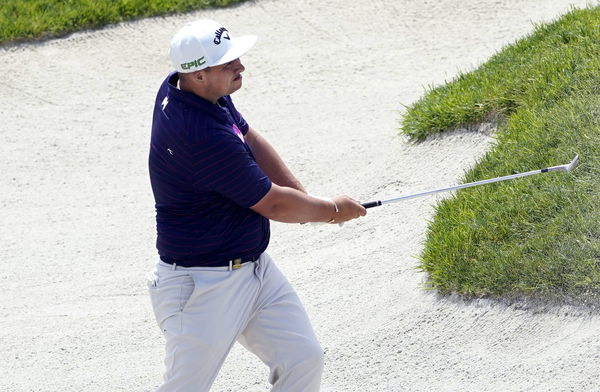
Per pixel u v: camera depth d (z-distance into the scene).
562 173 21.48
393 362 19.47
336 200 16.41
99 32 44.50
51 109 39.78
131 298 25.81
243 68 15.80
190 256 15.73
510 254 19.86
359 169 30.94
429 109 29.23
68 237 30.38
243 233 15.78
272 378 16.42
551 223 20.19
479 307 19.72
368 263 23.88
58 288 27.17
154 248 29.08
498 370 18.14
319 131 35.31
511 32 42.06
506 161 23.47
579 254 18.92
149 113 39.19
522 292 19.28
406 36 43.44
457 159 27.06
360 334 20.62
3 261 29.16
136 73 42.19
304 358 15.96
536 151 23.09
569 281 18.69
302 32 44.59
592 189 20.69
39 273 28.23
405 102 36.62
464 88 29.59
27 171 35.19
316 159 32.62
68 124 38.53
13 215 32.19
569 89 25.33
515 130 24.78
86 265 28.47
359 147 32.78
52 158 36.03
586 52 26.97
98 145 36.81
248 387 19.97
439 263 20.88
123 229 30.53
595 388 16.81
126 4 45.50
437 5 45.44
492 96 27.56
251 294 16.02
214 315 15.69
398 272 22.73
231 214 15.69
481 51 40.78
